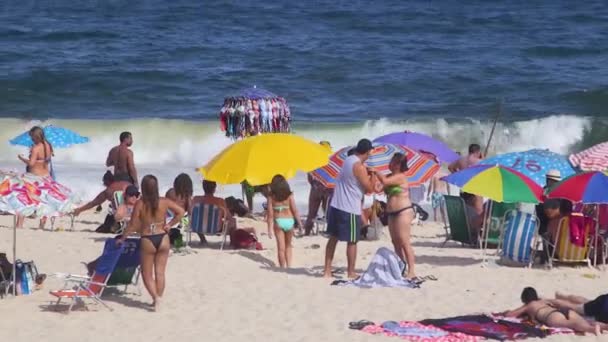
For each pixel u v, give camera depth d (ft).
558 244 65.67
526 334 47.75
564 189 64.23
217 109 179.83
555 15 313.53
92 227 83.41
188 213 72.08
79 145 134.72
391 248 73.56
